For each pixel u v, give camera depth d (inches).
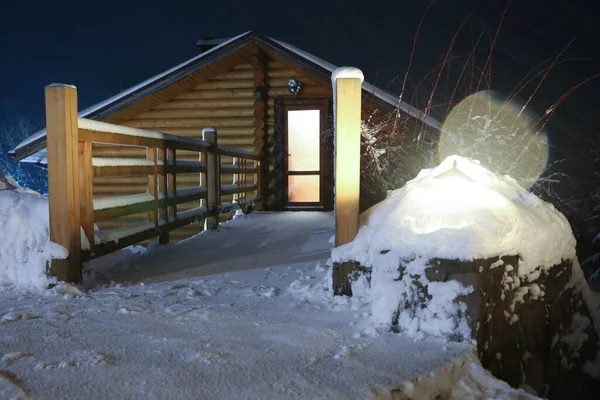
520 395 90.9
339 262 144.4
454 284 106.7
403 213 123.0
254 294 148.9
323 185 499.5
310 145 508.1
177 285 161.5
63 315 121.6
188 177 509.0
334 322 119.6
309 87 494.3
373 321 117.7
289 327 115.0
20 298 138.6
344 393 79.8
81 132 158.1
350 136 148.3
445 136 404.2
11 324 113.4
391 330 113.1
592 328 149.4
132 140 198.2
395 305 114.3
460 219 115.0
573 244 146.6
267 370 88.7
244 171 426.3
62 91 149.1
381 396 80.6
